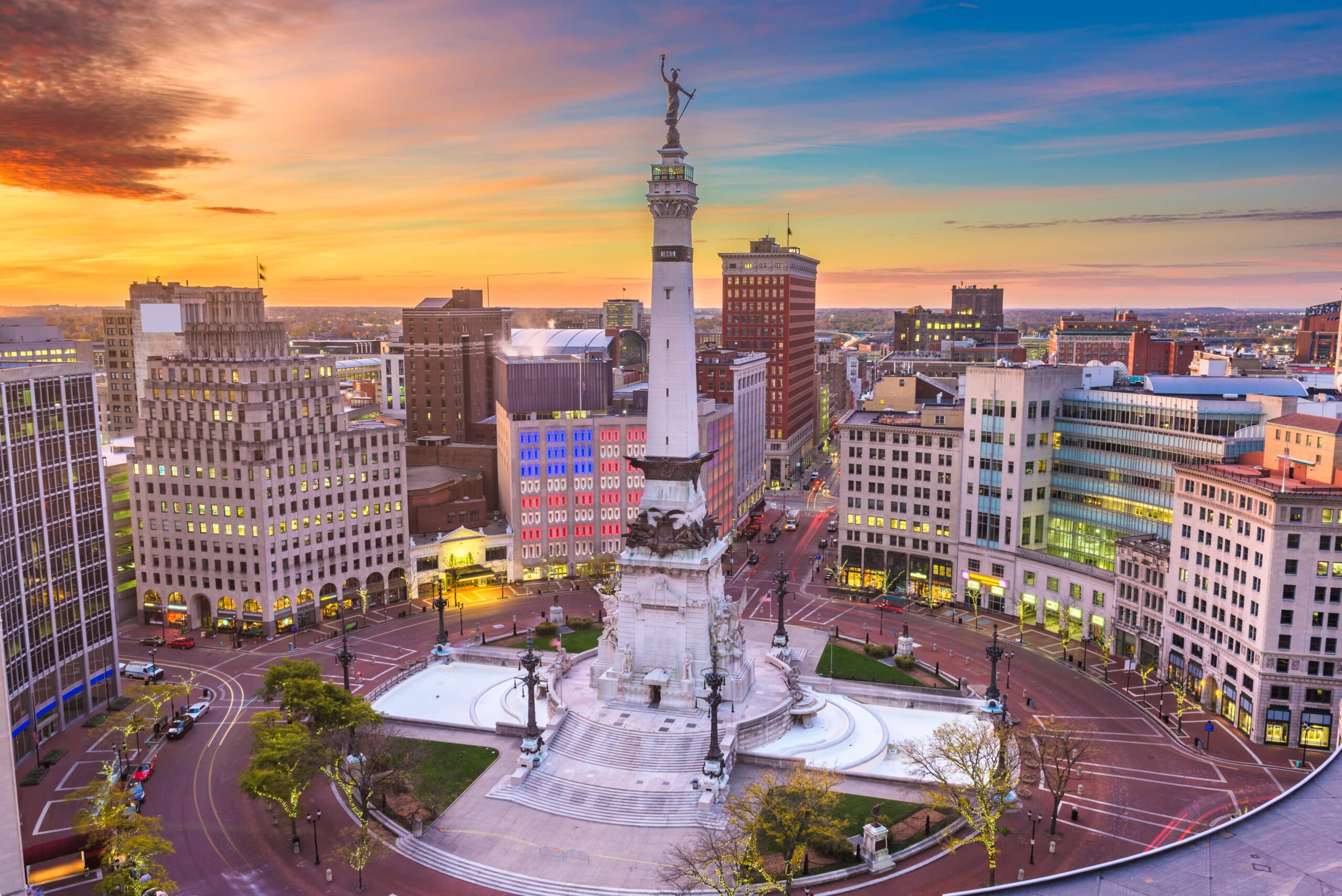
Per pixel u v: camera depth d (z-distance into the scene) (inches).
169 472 6604.3
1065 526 7003.0
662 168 4837.6
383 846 3855.8
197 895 3501.5
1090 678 5649.6
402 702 5300.2
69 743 4805.6
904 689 5334.6
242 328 6422.2
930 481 7313.0
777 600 7258.9
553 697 5036.9
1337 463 4813.0
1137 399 6471.5
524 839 3873.0
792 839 3432.6
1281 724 4731.8
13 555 4547.2
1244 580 4899.1
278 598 6584.6
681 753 4431.6
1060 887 2303.2
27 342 6122.1
